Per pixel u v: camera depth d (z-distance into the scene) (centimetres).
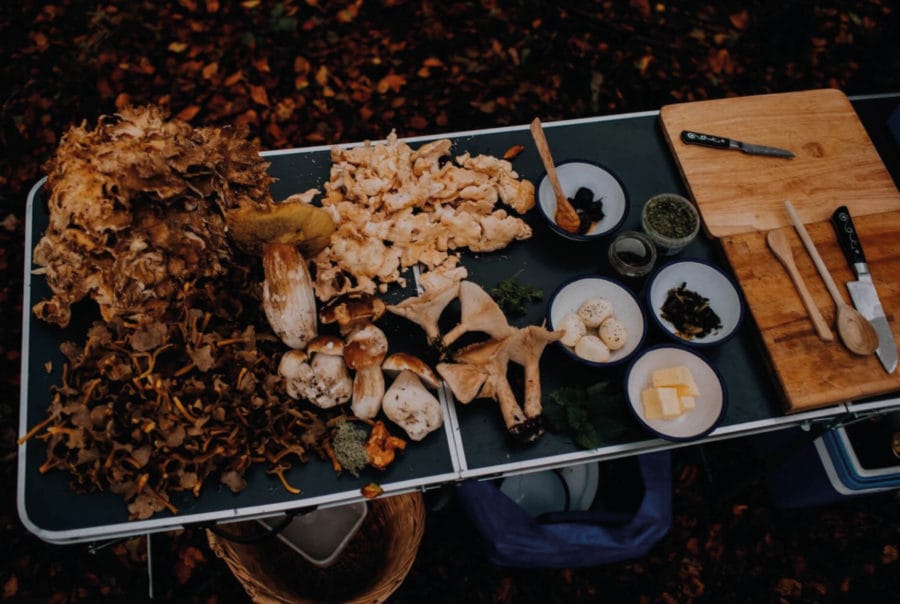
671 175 216
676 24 379
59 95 332
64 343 173
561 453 177
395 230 192
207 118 334
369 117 341
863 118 234
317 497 170
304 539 229
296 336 172
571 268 200
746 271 197
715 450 288
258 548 230
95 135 163
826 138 217
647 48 371
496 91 354
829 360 187
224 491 169
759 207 207
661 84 363
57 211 159
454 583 266
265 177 186
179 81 339
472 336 188
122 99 333
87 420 161
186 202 166
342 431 171
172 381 165
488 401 181
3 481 264
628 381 177
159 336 165
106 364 164
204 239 169
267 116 337
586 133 220
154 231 162
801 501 265
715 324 191
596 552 216
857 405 188
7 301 291
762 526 279
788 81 370
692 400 175
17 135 322
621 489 255
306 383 170
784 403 185
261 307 182
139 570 257
